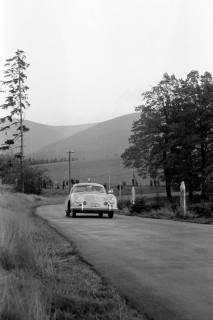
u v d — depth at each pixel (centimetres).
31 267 823
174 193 8825
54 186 10962
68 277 806
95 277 827
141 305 656
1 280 681
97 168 15150
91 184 2488
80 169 15300
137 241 1301
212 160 6494
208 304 654
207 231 1553
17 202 2762
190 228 1670
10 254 841
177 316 607
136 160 6731
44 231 1521
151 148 6669
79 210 2328
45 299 615
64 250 1132
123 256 1045
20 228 1156
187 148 6475
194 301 670
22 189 6009
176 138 6419
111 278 817
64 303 630
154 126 6606
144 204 2948
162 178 6806
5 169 6800
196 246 1177
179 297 692
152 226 1772
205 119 6500
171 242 1265
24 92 6194
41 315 523
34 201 5050
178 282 782
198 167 6588
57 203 5262
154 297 695
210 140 6369
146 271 876
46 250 1046
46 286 693
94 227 1738
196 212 2472
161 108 6781
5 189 5369
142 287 754
